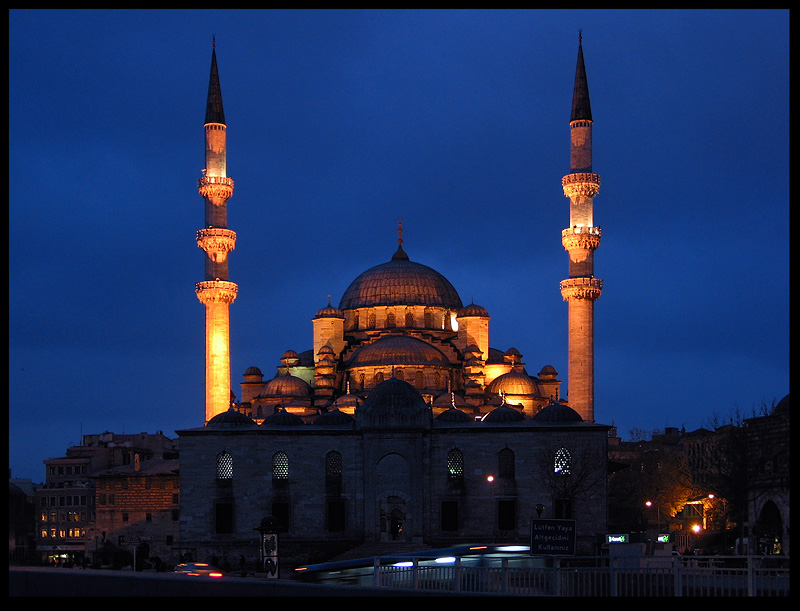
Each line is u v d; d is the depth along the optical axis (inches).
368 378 6264.8
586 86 6466.5
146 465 6304.1
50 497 6855.3
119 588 1064.8
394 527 4940.9
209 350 6343.5
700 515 6131.9
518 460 4749.0
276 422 5044.3
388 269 6914.4
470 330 6599.4
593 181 6294.3
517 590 1841.8
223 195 6525.6
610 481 6304.1
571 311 6205.7
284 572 3841.0
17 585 1112.8
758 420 4682.6
